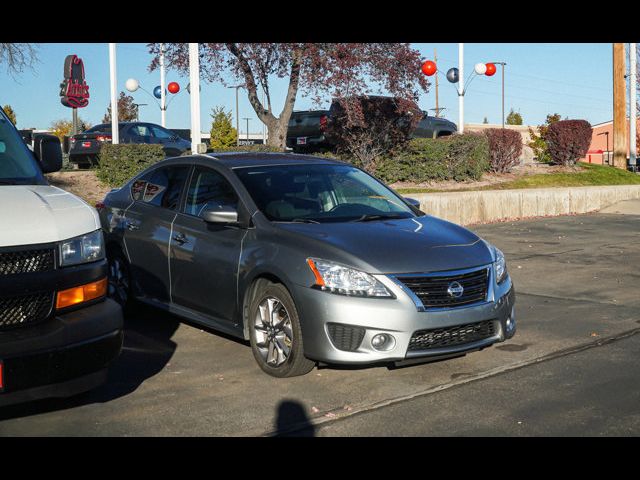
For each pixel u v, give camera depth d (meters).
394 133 18.92
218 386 5.64
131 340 6.97
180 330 7.36
